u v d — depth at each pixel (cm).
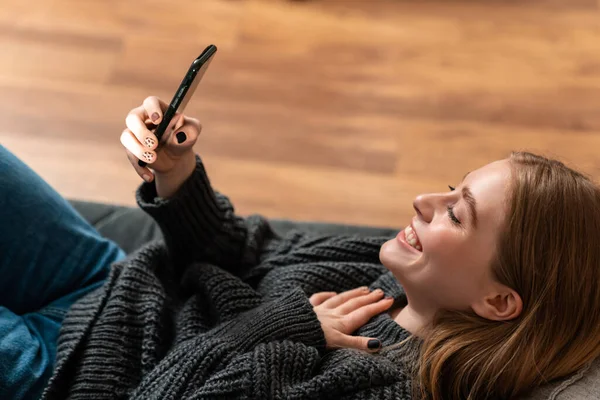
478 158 188
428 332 97
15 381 93
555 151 190
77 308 105
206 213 110
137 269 107
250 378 87
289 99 202
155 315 102
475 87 205
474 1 229
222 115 197
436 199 96
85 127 193
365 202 180
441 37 219
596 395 87
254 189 183
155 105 97
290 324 96
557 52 214
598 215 91
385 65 211
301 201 181
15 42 212
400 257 98
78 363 97
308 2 227
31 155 186
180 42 215
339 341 99
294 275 111
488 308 93
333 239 122
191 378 89
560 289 89
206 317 106
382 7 227
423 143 192
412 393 90
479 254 91
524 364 89
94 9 221
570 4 227
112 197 180
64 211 115
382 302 105
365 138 193
